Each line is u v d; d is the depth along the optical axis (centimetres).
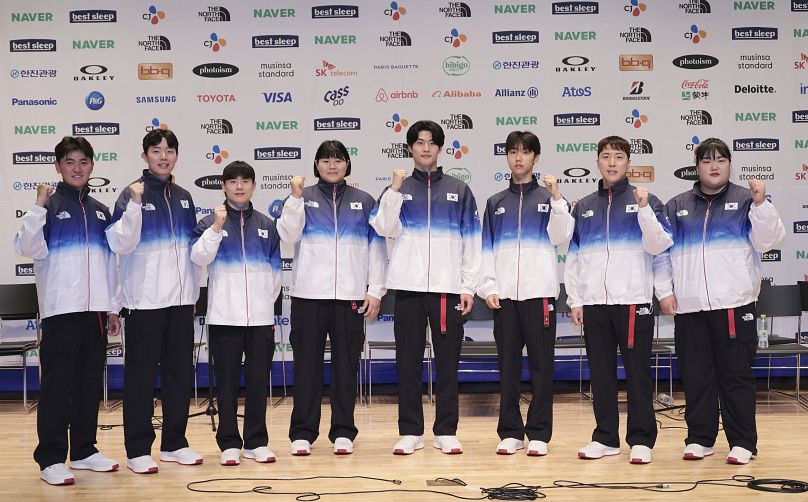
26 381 630
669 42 637
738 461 386
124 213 371
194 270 408
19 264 627
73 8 629
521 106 635
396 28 633
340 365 421
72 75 629
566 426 495
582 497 329
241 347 406
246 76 633
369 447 434
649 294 405
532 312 418
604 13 635
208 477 369
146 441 390
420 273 416
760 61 637
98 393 394
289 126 633
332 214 422
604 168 412
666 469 378
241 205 413
